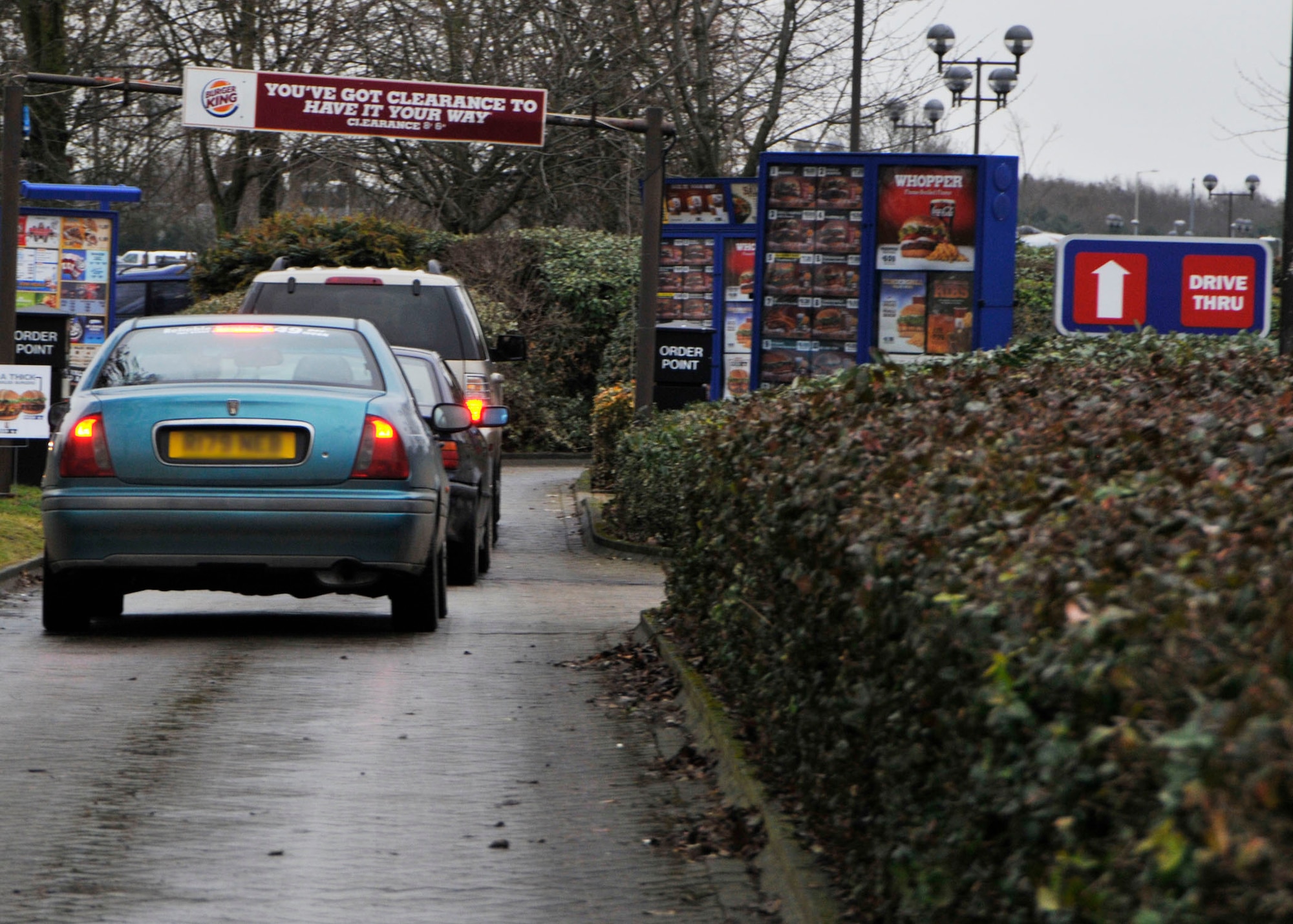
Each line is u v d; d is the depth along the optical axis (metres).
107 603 22.12
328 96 40.03
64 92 72.00
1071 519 7.14
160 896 10.09
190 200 82.69
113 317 47.16
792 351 42.22
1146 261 26.30
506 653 19.17
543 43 74.44
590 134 73.62
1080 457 9.12
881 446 10.36
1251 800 4.44
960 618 6.96
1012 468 8.73
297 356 19.84
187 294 81.31
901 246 41.00
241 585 19.25
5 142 37.84
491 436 34.41
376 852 11.11
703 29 66.38
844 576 9.30
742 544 13.55
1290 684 4.74
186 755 13.71
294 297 33.00
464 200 78.62
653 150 40.50
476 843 11.38
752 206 59.19
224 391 18.84
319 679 17.16
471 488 27.52
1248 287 26.27
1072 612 5.62
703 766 13.45
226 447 18.69
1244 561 5.73
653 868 10.85
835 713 9.76
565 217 80.75
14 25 73.44
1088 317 26.30
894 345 41.25
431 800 12.47
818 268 41.88
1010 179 41.00
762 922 9.75
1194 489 7.23
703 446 16.69
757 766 12.45
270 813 12.02
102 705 15.64
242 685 16.72
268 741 14.24
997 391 12.91
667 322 61.00
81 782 12.77
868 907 8.97
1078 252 26.31
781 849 10.49
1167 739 4.73
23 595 24.69
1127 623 5.48
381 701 16.06
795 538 10.81
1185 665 5.13
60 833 11.41
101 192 48.38
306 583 19.09
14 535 30.50
